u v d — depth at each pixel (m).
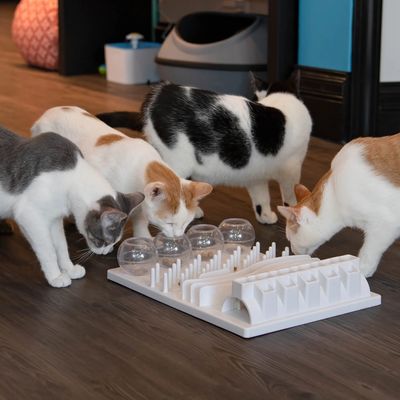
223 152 3.39
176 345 2.60
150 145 3.29
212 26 4.97
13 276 3.13
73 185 2.93
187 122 3.37
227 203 3.66
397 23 4.18
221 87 4.70
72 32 5.44
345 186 3.01
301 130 3.47
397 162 2.96
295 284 2.76
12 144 2.96
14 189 2.92
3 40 6.60
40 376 2.40
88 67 5.54
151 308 2.88
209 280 2.90
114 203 2.94
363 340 2.64
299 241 3.13
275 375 2.41
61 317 2.81
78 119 3.33
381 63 4.21
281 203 3.67
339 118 4.25
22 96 4.93
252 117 3.39
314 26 4.30
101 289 3.06
